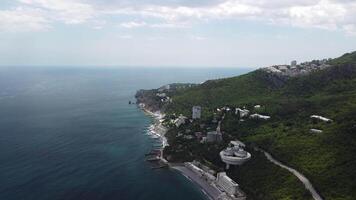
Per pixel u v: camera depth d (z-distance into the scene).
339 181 178.00
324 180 182.62
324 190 177.00
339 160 192.38
